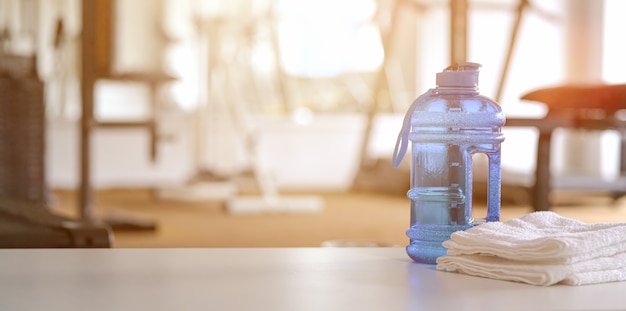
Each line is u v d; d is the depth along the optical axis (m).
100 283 0.97
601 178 4.63
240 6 5.26
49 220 1.79
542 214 1.17
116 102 6.10
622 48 5.38
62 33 4.22
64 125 5.95
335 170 6.61
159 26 4.56
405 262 1.15
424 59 6.65
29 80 3.03
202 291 0.92
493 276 1.01
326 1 6.57
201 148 5.46
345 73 6.66
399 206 4.87
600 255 1.00
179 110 6.24
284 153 6.49
